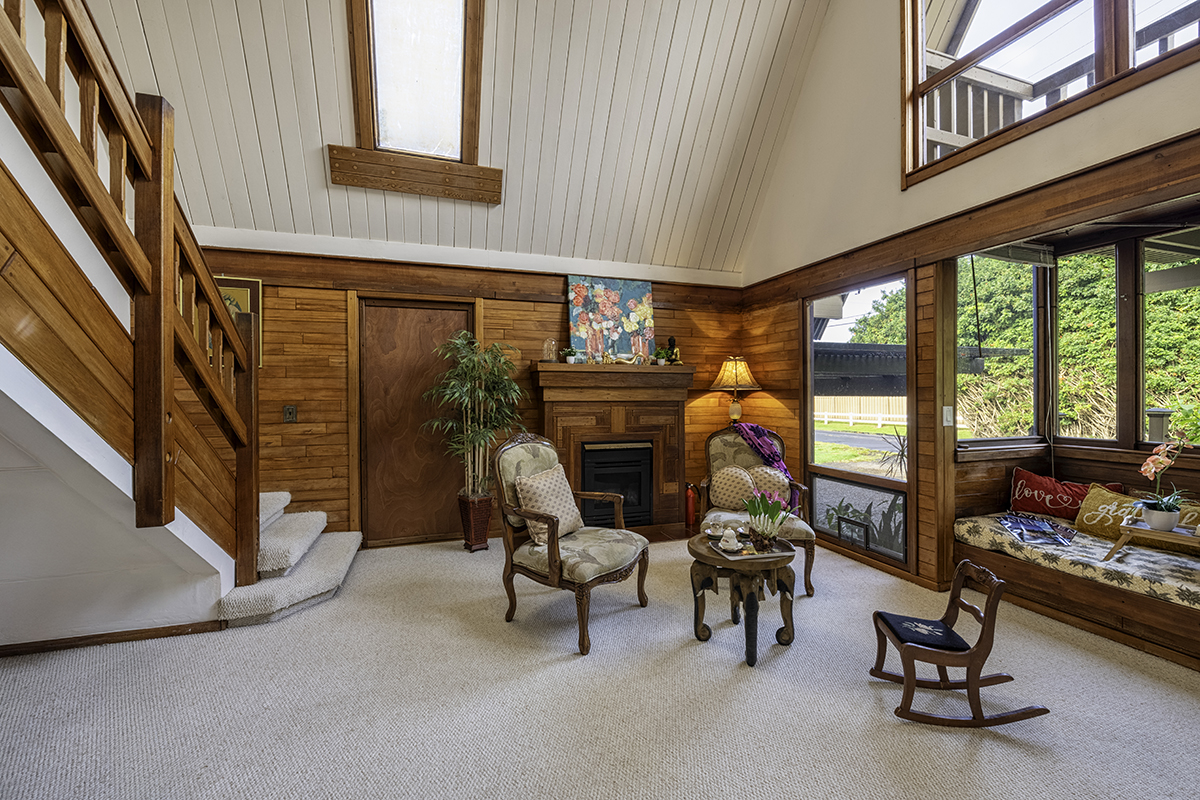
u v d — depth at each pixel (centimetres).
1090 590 257
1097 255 338
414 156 382
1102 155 237
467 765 167
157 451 184
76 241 158
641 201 454
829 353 411
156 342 184
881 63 355
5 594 235
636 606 297
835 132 396
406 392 424
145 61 315
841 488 398
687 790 156
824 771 163
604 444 447
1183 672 222
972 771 164
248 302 377
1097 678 217
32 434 155
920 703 200
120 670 224
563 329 464
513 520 282
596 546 267
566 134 404
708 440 389
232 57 324
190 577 258
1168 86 215
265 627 267
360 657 237
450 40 357
